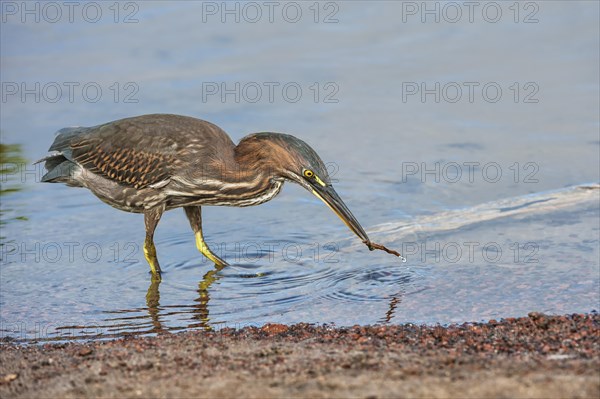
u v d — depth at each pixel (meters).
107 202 14.59
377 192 15.91
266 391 7.56
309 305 11.58
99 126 14.66
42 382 8.45
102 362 8.88
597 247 12.90
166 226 15.41
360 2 24.11
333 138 18.02
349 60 21.47
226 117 19.03
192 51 22.28
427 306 11.23
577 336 9.32
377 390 7.35
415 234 14.05
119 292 12.42
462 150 17.20
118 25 23.66
